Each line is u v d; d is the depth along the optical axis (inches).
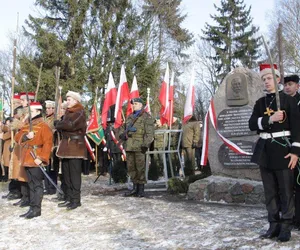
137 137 326.3
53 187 347.9
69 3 900.6
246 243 180.5
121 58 925.2
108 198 322.0
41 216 263.6
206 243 187.3
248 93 310.5
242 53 1376.7
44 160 259.1
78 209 278.4
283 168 178.2
